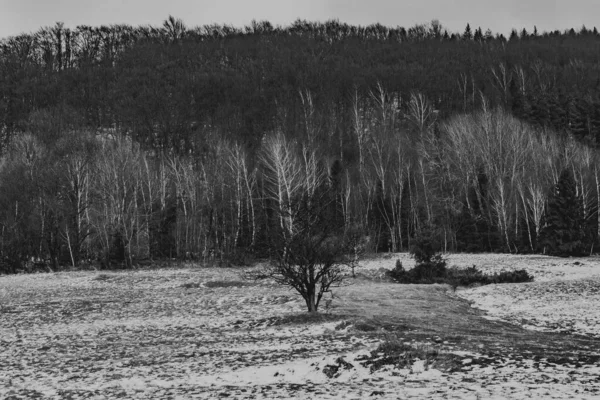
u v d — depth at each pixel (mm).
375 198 82812
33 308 36000
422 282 45656
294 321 27062
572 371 15578
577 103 118312
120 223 67062
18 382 17422
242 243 73250
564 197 66500
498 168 81438
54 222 66875
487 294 38062
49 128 90562
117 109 117875
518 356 17641
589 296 34406
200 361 19203
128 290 44812
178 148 98312
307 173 69062
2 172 71438
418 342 20344
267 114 112438
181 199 75688
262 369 17312
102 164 69062
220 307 34438
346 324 24766
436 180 85625
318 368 16938
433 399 13125
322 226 29984
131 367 18875
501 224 75062
